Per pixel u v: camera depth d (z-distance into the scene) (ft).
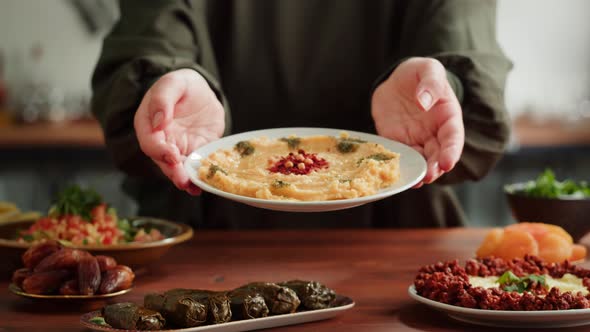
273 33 6.27
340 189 4.14
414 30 5.93
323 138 4.68
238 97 6.37
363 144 4.61
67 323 4.11
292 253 5.28
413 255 5.23
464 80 5.38
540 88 14.01
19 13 13.67
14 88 13.76
